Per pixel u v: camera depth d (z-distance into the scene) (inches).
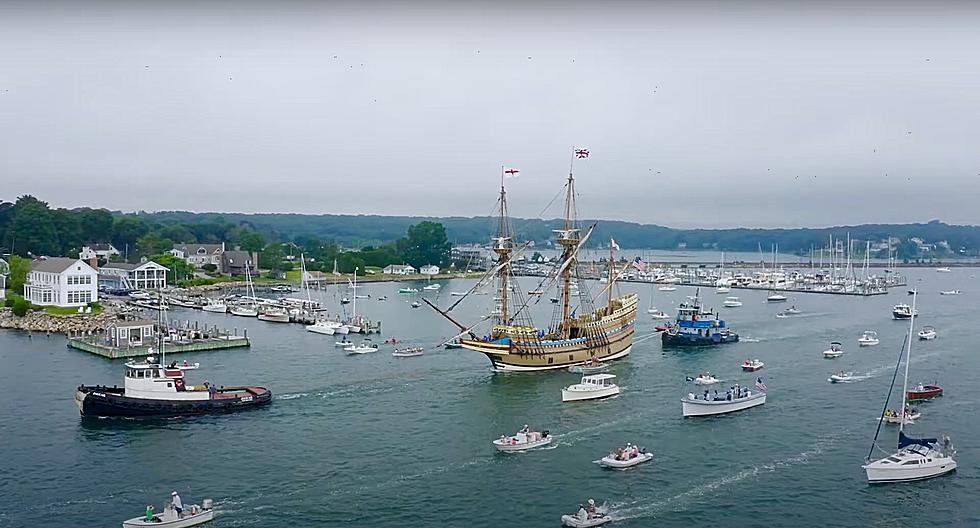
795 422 5388.8
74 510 3885.3
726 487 4188.0
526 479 4303.6
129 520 3624.5
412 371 7234.3
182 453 4722.0
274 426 5300.2
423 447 4862.2
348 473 4397.1
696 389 6446.9
